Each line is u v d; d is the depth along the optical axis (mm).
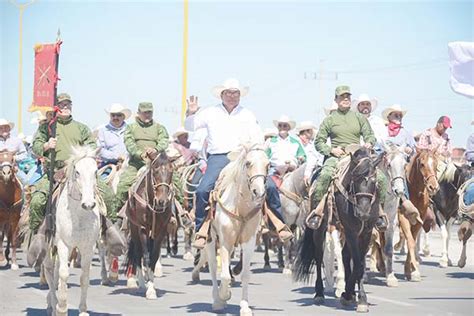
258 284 15188
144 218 13102
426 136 18609
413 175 16250
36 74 11289
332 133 12773
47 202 10891
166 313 11562
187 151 20656
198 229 11656
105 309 11922
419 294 13773
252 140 10852
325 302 12672
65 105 11727
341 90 12758
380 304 12555
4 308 12086
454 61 12672
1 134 18875
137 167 14258
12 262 17781
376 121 15586
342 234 13195
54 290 10945
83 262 10516
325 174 12211
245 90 12266
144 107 14047
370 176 11398
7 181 17547
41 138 11570
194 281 15266
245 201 10688
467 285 15070
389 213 14656
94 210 10484
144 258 13172
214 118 12094
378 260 16547
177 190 14555
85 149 10305
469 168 18141
